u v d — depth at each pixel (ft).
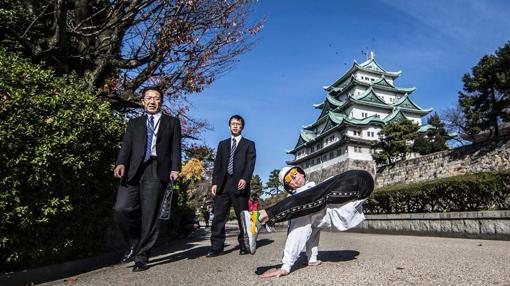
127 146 12.50
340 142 135.54
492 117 68.03
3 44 19.70
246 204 15.42
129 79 28.48
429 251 12.54
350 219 9.58
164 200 12.42
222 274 9.89
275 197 135.33
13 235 10.28
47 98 11.27
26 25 21.62
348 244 16.62
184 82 26.58
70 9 25.34
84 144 12.17
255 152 15.96
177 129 13.25
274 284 8.07
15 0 21.13
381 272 8.61
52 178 11.02
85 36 22.36
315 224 9.84
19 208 10.09
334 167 142.51
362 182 9.54
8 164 9.96
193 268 11.45
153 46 25.04
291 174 10.60
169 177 12.68
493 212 19.51
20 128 10.23
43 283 10.62
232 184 15.34
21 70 11.21
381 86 170.30
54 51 21.04
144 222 12.01
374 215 31.01
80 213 12.58
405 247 14.23
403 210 30.58
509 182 20.66
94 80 22.71
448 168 72.74
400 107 156.97
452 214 22.30
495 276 7.78
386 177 89.81
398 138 96.32
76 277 11.29
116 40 23.38
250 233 9.48
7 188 10.00
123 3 22.94
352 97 150.10
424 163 79.41
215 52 26.03
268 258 12.82
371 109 156.25
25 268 11.23
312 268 9.82
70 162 11.45
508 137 61.82
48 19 22.97
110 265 14.15
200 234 37.88
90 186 13.05
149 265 13.14
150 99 13.00
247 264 11.60
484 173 22.90
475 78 67.72
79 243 12.89
